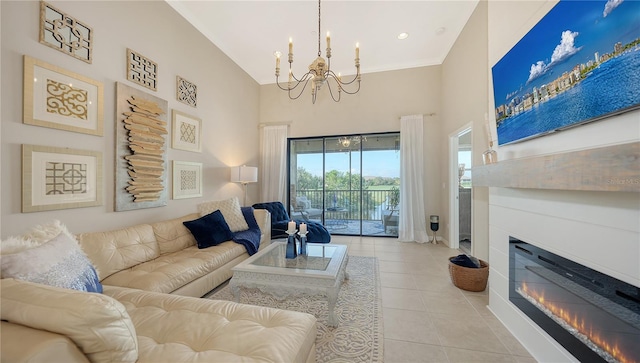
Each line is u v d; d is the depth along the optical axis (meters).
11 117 1.65
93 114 2.12
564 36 1.24
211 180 3.72
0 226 1.60
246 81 4.75
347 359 1.50
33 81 1.75
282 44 3.89
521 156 1.70
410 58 4.38
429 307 2.14
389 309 2.11
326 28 3.46
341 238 4.76
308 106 5.11
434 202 4.52
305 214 5.26
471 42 3.10
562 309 1.35
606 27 1.01
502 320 1.90
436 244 4.30
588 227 1.20
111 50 2.29
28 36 1.73
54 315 0.70
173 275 1.94
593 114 1.08
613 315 1.08
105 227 2.23
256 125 5.17
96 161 2.15
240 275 2.00
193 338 1.09
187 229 2.76
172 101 2.99
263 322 1.21
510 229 1.82
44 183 1.80
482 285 2.42
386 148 4.88
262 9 3.08
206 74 3.59
